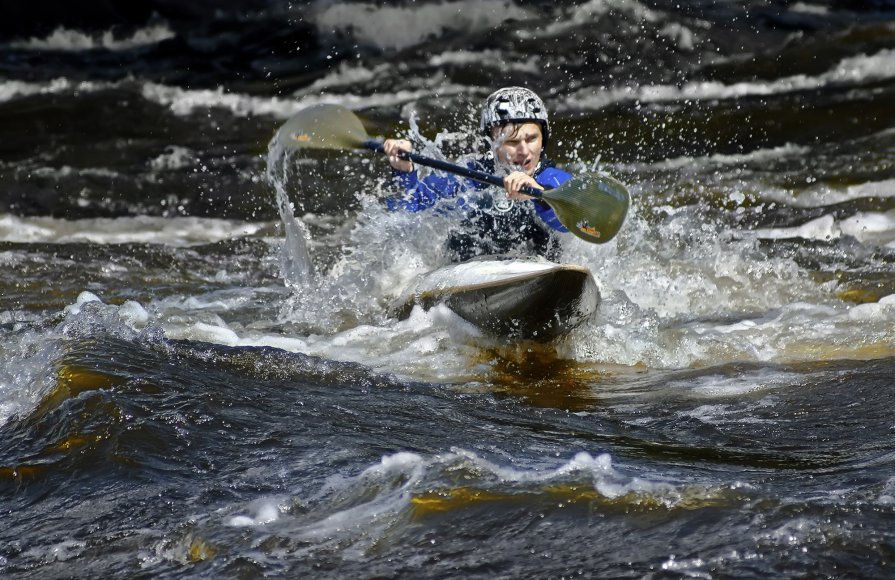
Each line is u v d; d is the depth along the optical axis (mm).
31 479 10516
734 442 11422
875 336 16688
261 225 29688
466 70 41000
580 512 8844
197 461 10703
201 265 25281
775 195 29531
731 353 16141
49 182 33031
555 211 17047
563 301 15805
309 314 19250
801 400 13141
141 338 14914
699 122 36094
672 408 13141
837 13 42156
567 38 42031
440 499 9211
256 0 45406
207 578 8172
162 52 43250
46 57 42688
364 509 9227
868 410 12453
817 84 37938
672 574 7727
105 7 45031
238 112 39188
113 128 37719
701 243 24828
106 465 10617
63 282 23156
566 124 36875
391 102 39188
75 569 8578
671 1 43031
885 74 38094
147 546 8867
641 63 40281
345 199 31328
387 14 43656
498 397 13875
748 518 8523
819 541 8055
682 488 9188
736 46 40750
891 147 32656
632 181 31875
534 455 10711
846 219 26938
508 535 8531
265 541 8719
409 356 16234
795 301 20016
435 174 20344
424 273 18703
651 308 19562
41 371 13383
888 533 8125
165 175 33688
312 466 10430
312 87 40688
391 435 11531
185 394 12445
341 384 13797
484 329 16859
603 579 7734
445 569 8047
